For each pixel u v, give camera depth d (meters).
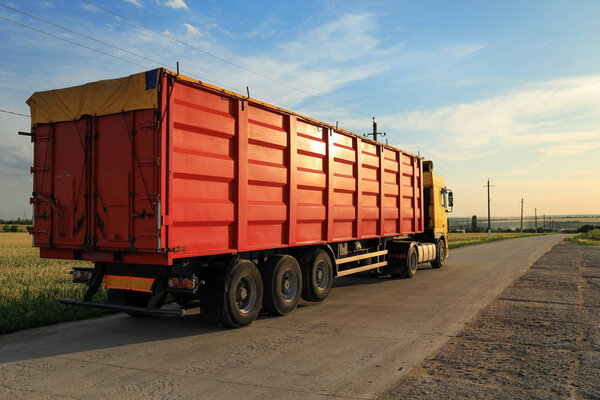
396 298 9.55
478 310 8.09
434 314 7.78
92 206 6.17
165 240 5.62
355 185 10.22
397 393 4.07
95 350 5.62
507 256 22.05
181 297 7.92
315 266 8.71
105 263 6.61
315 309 8.38
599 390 4.16
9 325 6.64
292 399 3.96
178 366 4.94
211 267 6.74
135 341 6.07
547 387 4.23
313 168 8.75
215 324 7.13
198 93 6.19
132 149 5.84
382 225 11.47
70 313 7.54
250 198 7.12
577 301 8.91
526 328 6.66
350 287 11.34
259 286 7.21
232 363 5.03
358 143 10.34
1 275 12.90
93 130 6.20
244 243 6.93
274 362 5.06
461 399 3.93
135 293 6.81
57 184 6.54
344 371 4.73
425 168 15.48
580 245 34.81
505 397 3.98
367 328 6.76
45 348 5.71
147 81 5.70
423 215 14.40
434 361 5.07
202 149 6.24
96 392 4.16
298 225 8.34
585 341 5.92
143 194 5.73
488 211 70.62
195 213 6.04
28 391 4.18
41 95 6.69
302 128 8.41
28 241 40.50
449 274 14.12
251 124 7.13
